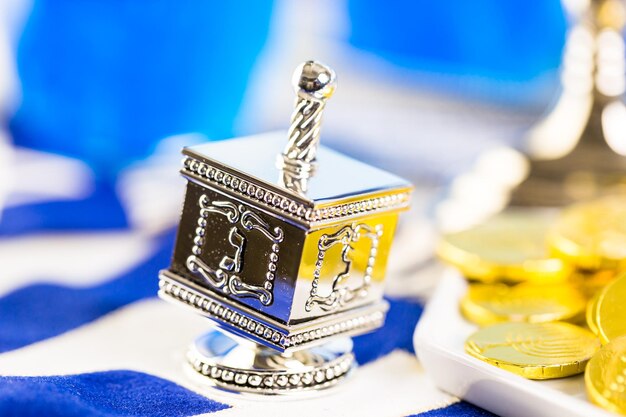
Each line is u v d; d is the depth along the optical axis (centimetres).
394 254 60
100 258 58
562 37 85
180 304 47
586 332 48
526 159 65
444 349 47
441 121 78
